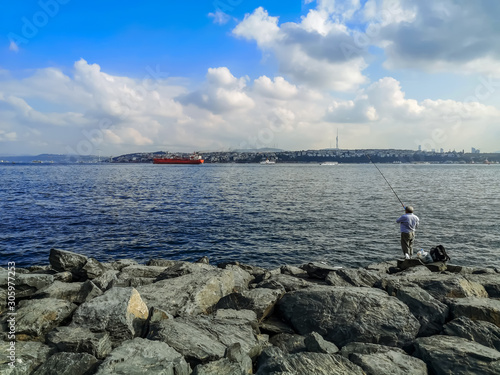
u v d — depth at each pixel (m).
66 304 6.23
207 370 4.25
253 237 22.39
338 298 6.62
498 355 4.64
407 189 58.53
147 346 4.74
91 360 4.45
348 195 48.78
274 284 7.99
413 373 4.48
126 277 9.63
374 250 19.36
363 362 4.67
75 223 26.98
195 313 6.88
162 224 26.67
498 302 6.47
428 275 8.33
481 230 23.84
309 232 23.78
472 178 98.31
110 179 89.19
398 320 5.96
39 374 4.23
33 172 134.88
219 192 53.47
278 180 88.81
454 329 5.64
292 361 4.59
